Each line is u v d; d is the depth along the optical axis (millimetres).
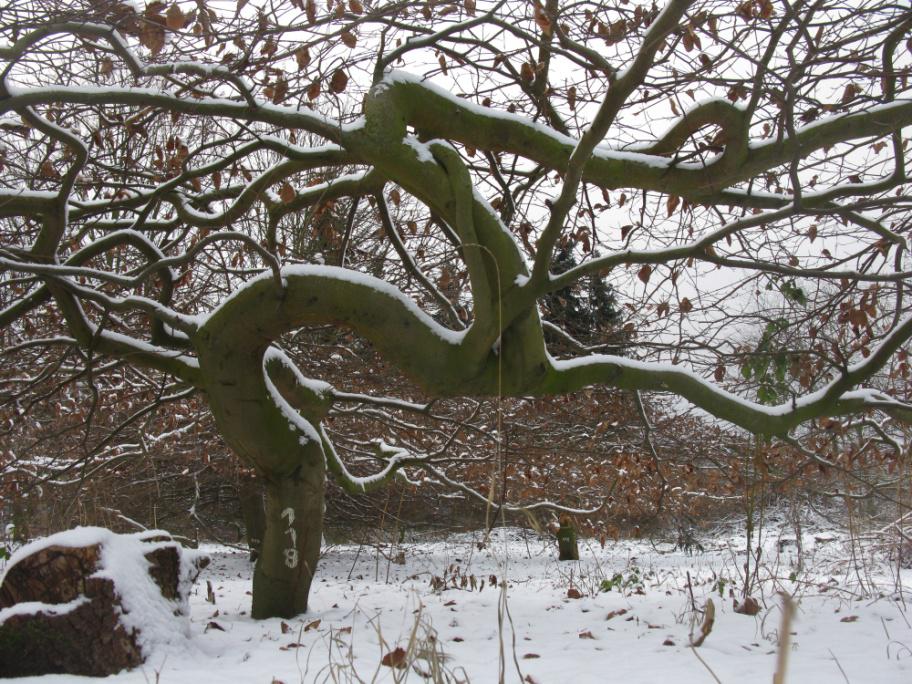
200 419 12211
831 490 11055
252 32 5082
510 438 10914
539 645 5414
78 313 7199
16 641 4277
